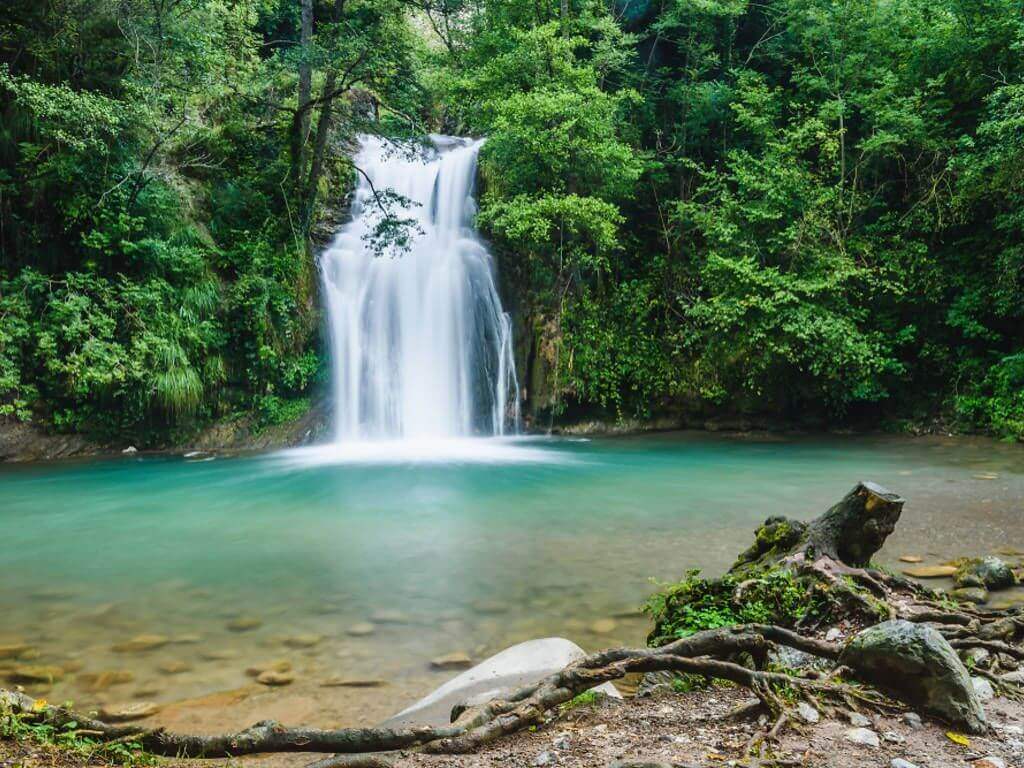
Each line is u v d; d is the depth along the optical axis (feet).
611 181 56.34
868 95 54.75
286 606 18.75
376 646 15.90
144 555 24.21
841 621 14.25
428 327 56.54
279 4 71.20
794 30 62.28
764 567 16.29
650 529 26.84
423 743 8.86
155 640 16.43
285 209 55.83
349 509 31.63
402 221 53.21
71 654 15.62
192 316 48.62
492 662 12.73
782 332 52.80
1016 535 24.53
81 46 47.78
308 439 52.13
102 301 46.03
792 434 56.90
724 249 56.44
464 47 68.23
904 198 55.98
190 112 51.88
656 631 14.89
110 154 46.11
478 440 55.26
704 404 59.47
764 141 59.31
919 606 14.62
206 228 52.49
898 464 41.55
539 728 9.24
